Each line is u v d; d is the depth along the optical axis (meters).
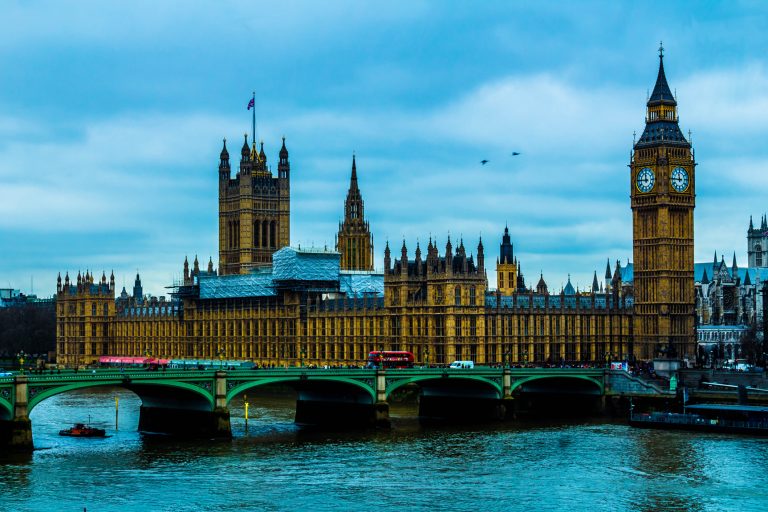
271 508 187.50
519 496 196.62
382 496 195.88
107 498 192.62
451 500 193.50
